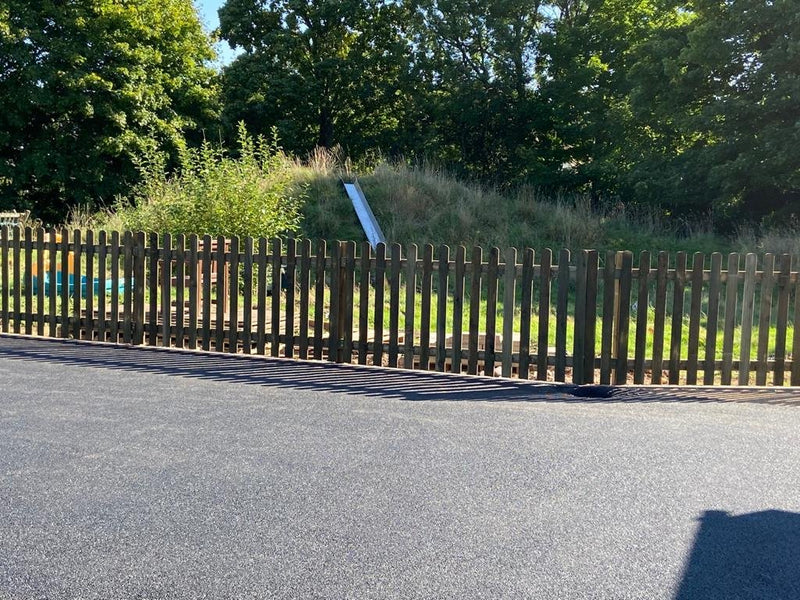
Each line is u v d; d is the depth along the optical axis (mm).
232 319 7504
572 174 26984
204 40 29312
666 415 5574
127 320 7883
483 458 4445
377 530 3414
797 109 17766
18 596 2805
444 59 30812
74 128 23734
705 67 19516
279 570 3027
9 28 21188
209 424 5055
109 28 23500
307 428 5008
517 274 6766
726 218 19562
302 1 33750
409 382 6531
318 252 7199
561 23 30297
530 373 7020
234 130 31609
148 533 3344
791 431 5164
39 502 3668
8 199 22734
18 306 8281
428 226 15938
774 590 2953
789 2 17312
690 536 3426
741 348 6664
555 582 2979
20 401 5555
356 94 33469
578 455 4539
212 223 10594
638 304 6629
